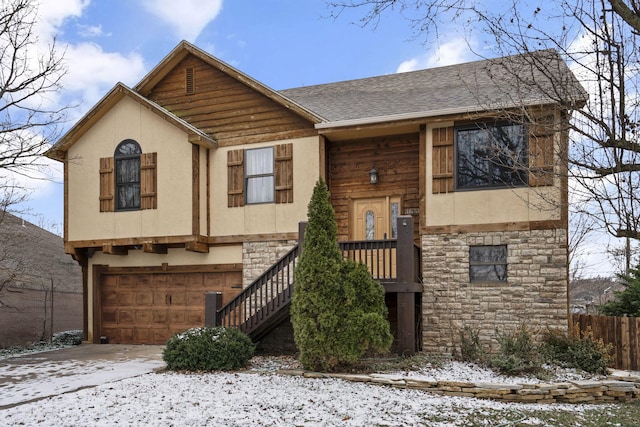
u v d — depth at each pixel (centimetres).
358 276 888
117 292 1375
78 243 1315
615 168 485
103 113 1312
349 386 791
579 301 2281
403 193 1174
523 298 1012
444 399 746
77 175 1330
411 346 959
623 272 1620
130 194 1288
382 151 1202
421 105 1152
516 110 734
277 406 678
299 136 1202
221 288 1270
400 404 702
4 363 1051
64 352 1204
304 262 886
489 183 1054
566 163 550
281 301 1010
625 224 487
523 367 839
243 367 945
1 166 1284
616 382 802
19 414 640
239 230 1230
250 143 1243
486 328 1028
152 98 1358
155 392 748
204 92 1307
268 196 1223
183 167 1236
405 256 979
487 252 1052
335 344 853
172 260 1309
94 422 605
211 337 938
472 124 1069
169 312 1320
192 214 1218
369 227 1200
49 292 1581
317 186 908
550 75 563
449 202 1073
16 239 1573
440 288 1063
